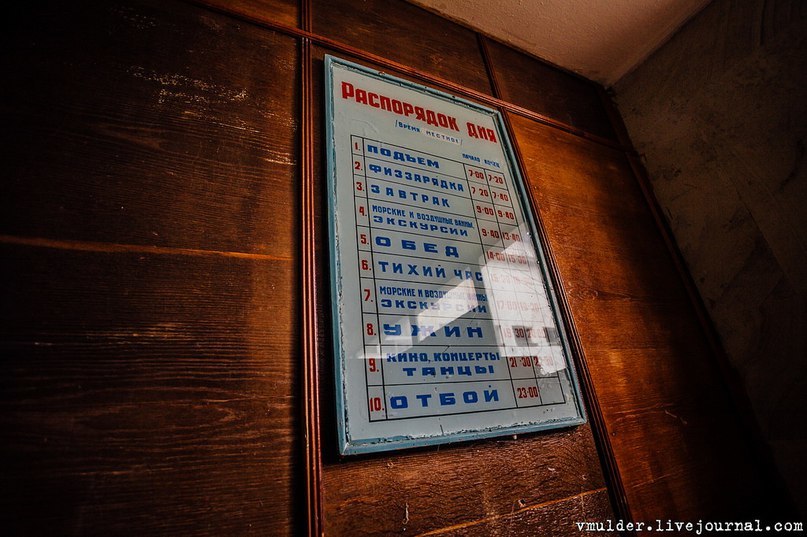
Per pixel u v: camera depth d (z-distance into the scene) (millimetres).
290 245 1045
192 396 800
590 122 2225
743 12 1910
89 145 913
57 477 660
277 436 837
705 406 1564
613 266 1700
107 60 1018
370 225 1116
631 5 2020
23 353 708
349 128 1256
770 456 1539
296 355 932
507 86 1977
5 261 750
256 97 1191
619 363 1453
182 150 1014
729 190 1848
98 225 853
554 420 1120
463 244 1253
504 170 1539
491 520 967
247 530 741
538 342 1225
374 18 1681
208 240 952
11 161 824
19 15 958
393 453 936
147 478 712
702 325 1784
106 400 736
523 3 1946
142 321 817
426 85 1634
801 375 1518
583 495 1125
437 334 1062
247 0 1354
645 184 2135
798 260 1592
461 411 1000
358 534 824
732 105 1896
